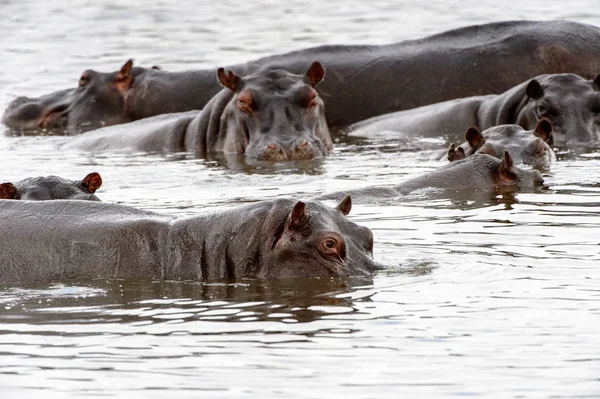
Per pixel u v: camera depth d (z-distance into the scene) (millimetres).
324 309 18312
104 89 49156
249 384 15234
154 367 15938
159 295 19422
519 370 15562
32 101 49750
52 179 25500
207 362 16078
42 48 68688
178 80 48594
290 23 76188
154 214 21594
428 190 28891
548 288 19266
